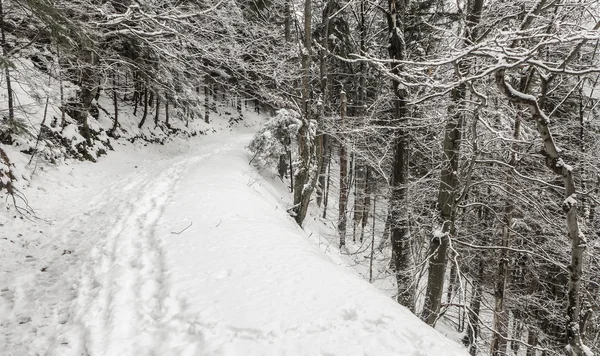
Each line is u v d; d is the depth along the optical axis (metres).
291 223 10.06
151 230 7.02
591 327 9.97
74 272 5.82
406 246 8.93
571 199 5.07
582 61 6.94
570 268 5.32
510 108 7.75
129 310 4.27
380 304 3.94
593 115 9.93
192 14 10.00
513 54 4.55
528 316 12.20
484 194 10.43
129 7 9.35
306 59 10.16
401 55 8.33
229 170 13.11
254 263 5.16
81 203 10.31
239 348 3.38
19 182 10.05
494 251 11.19
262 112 47.06
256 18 15.71
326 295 4.18
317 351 3.23
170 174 13.45
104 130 18.53
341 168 15.45
